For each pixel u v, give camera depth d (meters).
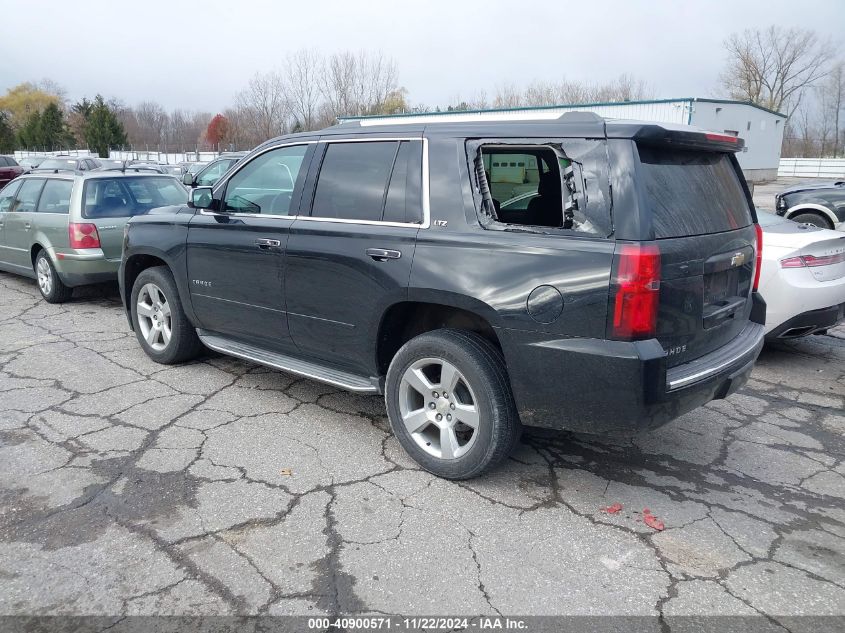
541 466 3.92
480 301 3.35
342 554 3.04
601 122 3.17
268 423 4.45
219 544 3.10
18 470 3.77
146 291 5.57
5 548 3.05
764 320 4.14
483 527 3.27
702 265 3.28
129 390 5.02
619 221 3.04
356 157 4.04
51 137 65.62
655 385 3.03
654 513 3.43
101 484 3.62
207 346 5.15
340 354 4.15
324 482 3.68
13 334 6.58
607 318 3.02
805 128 57.16
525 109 26.75
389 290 3.70
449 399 3.63
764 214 6.67
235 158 14.77
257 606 2.69
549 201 3.93
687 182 3.39
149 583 2.83
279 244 4.27
